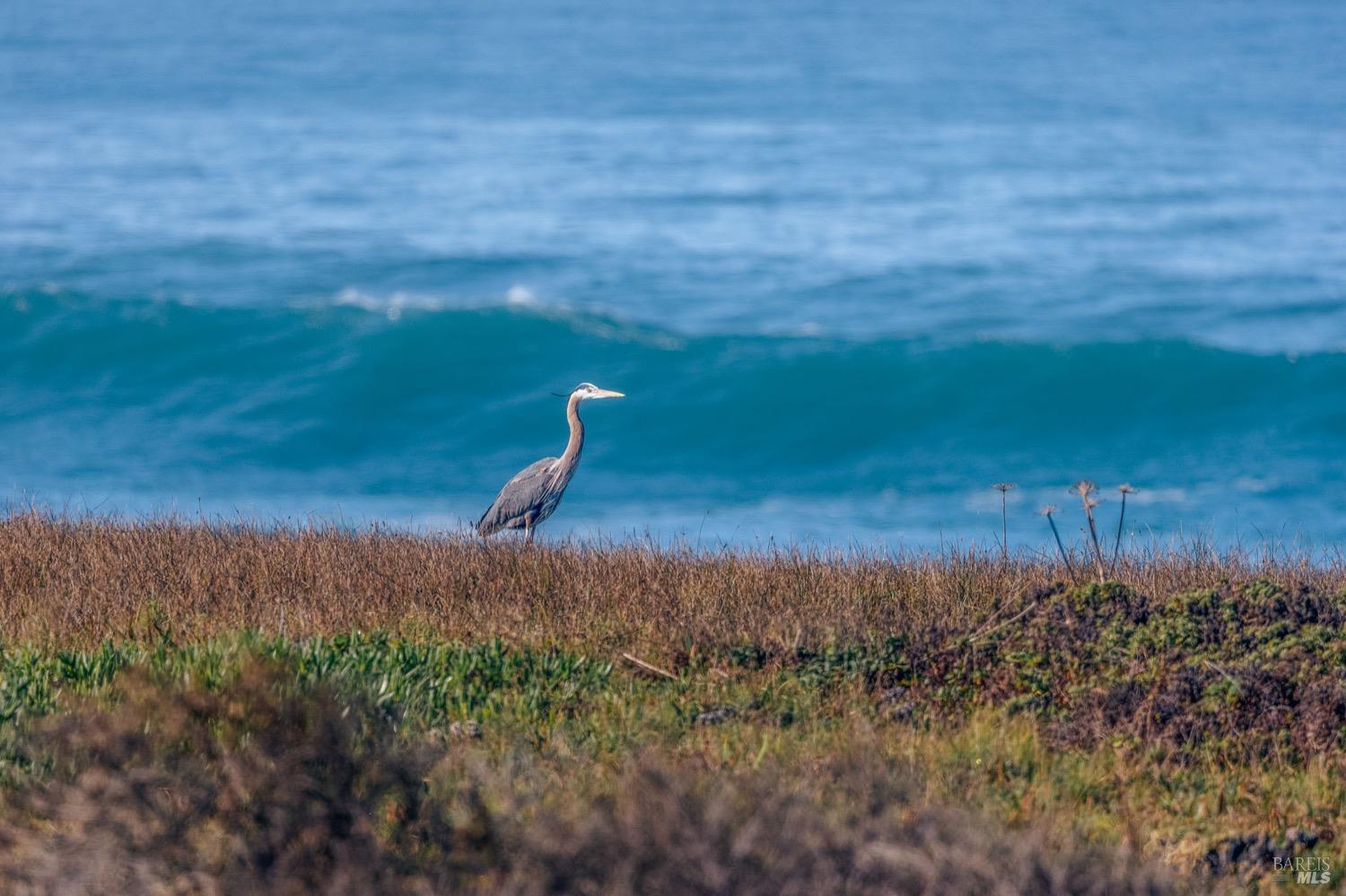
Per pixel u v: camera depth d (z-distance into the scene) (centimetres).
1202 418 7719
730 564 3075
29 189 13962
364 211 13200
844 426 7769
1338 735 2027
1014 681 2247
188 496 6425
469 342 8475
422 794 1609
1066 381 7838
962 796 1722
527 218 12950
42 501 5756
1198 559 3172
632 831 1373
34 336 8488
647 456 7575
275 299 9238
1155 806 1808
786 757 1833
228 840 1455
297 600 2702
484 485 6938
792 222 12838
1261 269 10850
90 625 2509
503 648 2331
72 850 1424
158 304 8681
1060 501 6412
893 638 2409
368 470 7156
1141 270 10825
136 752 1585
